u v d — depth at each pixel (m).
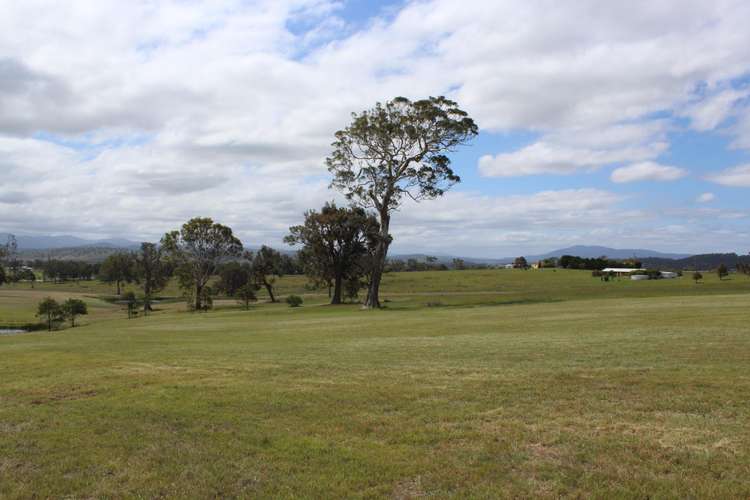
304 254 65.44
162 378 12.71
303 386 11.23
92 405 10.26
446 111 46.81
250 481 6.52
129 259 123.81
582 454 6.82
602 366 11.70
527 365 12.37
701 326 17.72
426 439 7.66
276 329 28.59
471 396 9.74
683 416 7.98
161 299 111.19
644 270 100.50
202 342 22.00
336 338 21.23
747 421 7.60
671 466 6.33
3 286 138.25
